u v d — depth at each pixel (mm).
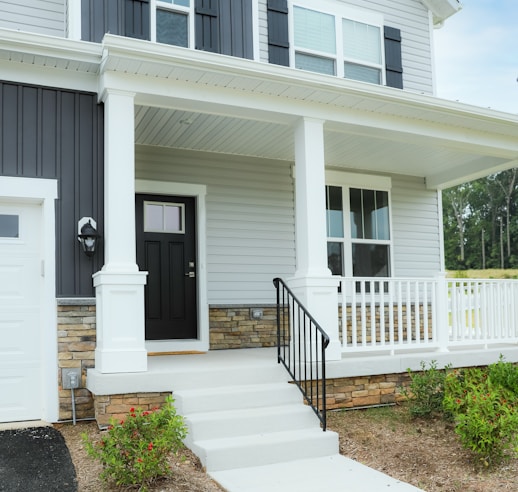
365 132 7352
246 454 4875
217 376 5820
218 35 7578
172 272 8180
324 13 8805
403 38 9617
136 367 5574
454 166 9695
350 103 6848
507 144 8164
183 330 8141
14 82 5914
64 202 5988
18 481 4285
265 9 8312
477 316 7582
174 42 7355
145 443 4211
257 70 6098
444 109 7207
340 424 5844
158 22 7297
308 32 8641
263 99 6523
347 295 9336
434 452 5062
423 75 9727
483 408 4844
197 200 8352
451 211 38312
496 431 4719
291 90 6453
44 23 7078
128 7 6969
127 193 5828
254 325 8453
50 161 5984
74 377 5742
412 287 10000
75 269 5945
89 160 6125
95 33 6730
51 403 5742
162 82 6062
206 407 5441
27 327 5898
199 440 5059
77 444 5117
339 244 9477
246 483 4449
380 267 9781
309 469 4793
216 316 8227
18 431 5449
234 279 8453
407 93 6906
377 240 9797
